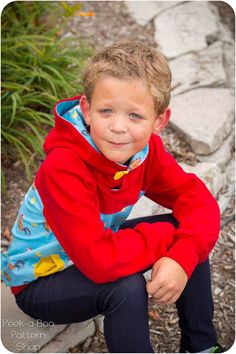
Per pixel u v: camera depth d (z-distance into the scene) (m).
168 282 1.75
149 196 2.13
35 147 2.97
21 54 3.32
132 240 1.76
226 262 2.71
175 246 1.82
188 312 1.99
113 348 1.80
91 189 1.75
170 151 3.16
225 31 4.18
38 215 1.87
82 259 1.71
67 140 1.75
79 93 3.27
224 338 2.38
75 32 3.91
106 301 1.77
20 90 3.03
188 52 3.88
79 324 2.28
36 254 1.90
